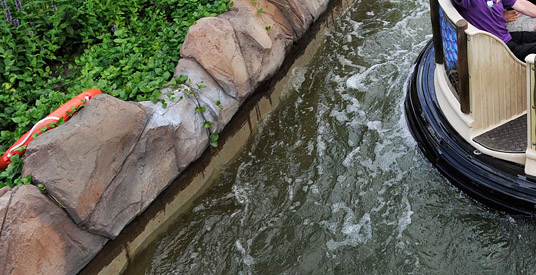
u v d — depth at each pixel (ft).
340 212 17.56
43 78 20.42
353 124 20.17
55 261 14.92
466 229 16.31
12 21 21.11
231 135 19.58
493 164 15.84
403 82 21.36
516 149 15.64
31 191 14.83
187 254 17.15
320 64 23.03
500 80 15.49
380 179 18.20
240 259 16.80
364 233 16.88
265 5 21.11
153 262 17.06
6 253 14.15
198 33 19.13
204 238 17.48
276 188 18.58
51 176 15.08
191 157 17.85
